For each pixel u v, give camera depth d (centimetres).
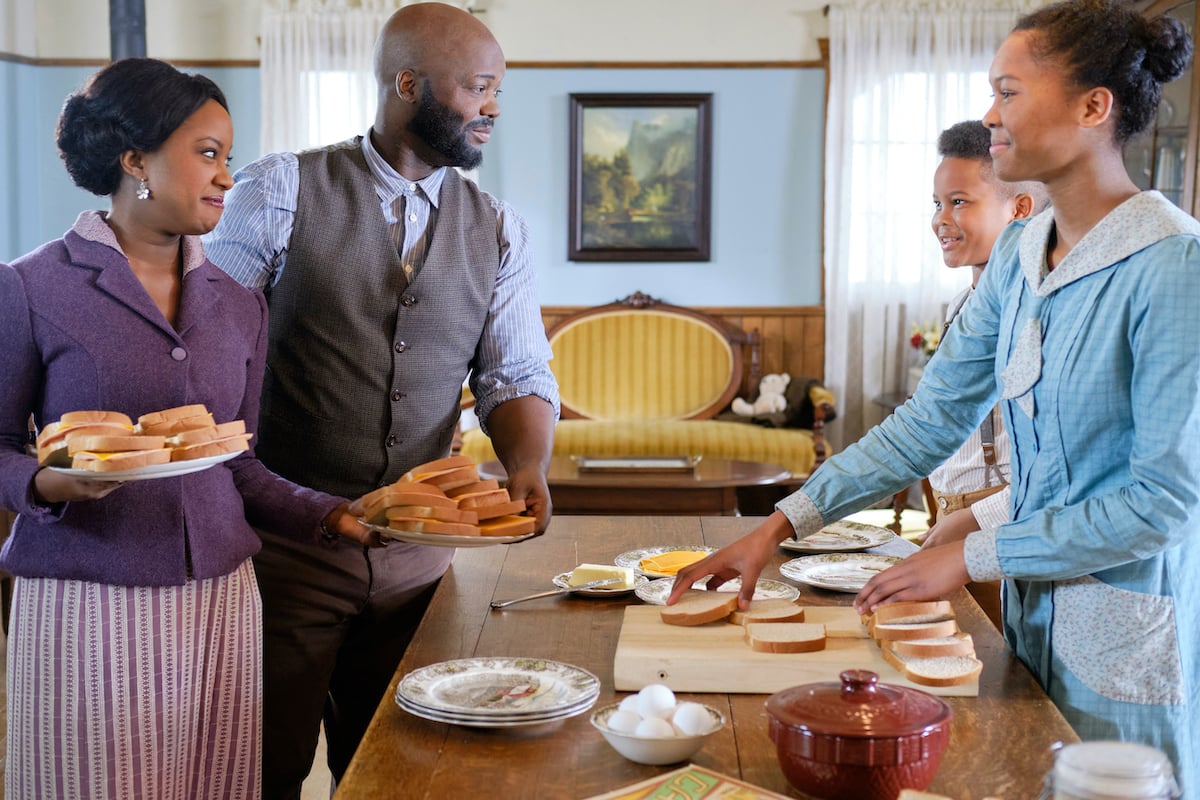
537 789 124
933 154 704
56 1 723
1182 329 139
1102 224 148
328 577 221
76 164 170
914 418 181
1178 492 140
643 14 709
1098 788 88
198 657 177
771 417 681
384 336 224
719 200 720
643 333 719
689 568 174
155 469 147
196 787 181
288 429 228
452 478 176
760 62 709
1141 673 150
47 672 170
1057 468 154
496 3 710
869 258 710
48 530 167
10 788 176
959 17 694
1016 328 161
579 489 478
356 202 222
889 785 114
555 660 163
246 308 188
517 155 718
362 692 244
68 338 166
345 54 712
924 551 157
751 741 135
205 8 719
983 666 161
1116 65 143
